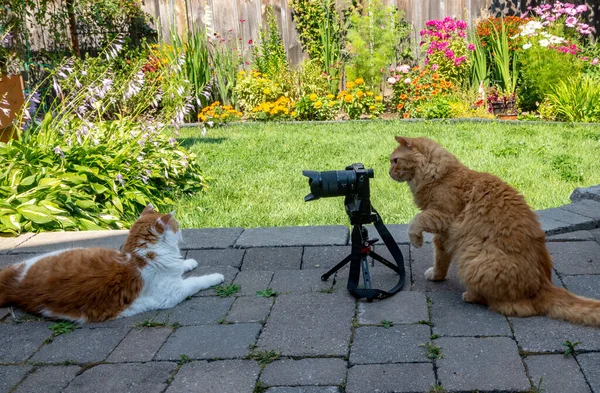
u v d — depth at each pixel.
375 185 2.61
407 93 4.41
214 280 1.62
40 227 2.10
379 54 4.53
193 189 2.71
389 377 1.17
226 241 1.91
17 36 3.73
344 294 1.53
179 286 1.53
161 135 2.89
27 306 1.48
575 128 3.55
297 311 1.45
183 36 4.73
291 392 1.15
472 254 1.39
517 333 1.29
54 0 4.14
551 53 4.06
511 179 2.60
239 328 1.39
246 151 3.38
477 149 3.14
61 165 2.35
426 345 1.27
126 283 1.46
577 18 4.54
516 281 1.34
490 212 1.39
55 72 2.72
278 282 1.62
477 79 4.49
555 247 1.75
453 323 1.35
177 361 1.27
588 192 2.18
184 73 4.06
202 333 1.38
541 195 2.37
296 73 4.57
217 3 4.83
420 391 1.13
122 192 2.44
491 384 1.13
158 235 1.49
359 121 4.10
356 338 1.32
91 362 1.28
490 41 4.48
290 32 4.85
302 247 1.85
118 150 2.66
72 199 2.24
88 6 4.55
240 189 2.68
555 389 1.11
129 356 1.29
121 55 4.59
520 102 4.25
